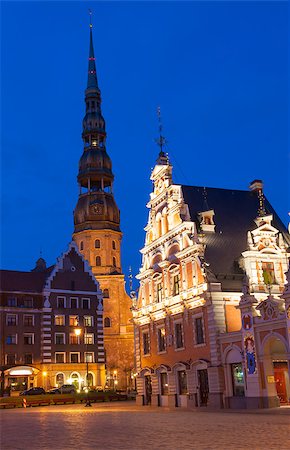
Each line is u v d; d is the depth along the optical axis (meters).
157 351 53.09
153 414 37.38
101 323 84.25
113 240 104.12
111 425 27.47
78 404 63.69
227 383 41.72
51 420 33.72
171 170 55.09
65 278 83.44
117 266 103.38
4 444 19.50
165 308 51.53
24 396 62.28
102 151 109.25
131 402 65.44
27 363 76.94
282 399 40.47
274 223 52.47
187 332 47.56
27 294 79.94
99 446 17.84
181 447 16.73
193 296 46.34
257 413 33.94
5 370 73.50
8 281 80.56
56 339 79.75
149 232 58.12
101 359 82.38
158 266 54.59
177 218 51.78
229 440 18.39
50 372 77.38
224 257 47.47
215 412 37.38
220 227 49.69
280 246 47.66
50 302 80.81
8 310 77.62
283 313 36.03
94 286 85.56
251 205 53.88
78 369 79.69
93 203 104.44
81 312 82.88
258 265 46.28
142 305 57.72
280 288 46.06
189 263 48.38
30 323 78.88
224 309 44.28
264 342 37.66
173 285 51.38
